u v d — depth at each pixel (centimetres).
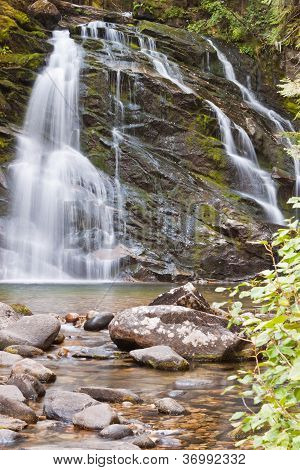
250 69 2608
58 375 552
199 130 2086
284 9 1568
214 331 641
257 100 2533
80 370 575
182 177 1895
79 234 1683
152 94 2080
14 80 1953
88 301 1088
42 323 664
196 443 374
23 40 2081
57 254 1659
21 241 1647
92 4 2720
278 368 307
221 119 2134
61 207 1695
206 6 2741
